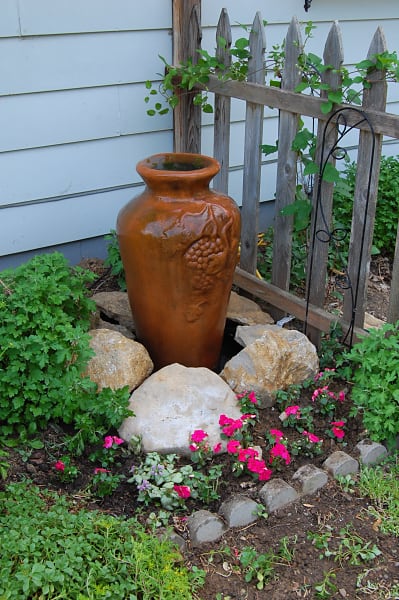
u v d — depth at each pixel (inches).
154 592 94.9
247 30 173.0
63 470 114.4
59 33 159.0
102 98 170.9
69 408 122.2
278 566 104.3
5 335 120.9
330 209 142.7
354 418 132.0
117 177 180.7
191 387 126.7
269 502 112.4
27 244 172.9
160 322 138.9
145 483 111.0
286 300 156.9
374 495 116.0
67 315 131.0
